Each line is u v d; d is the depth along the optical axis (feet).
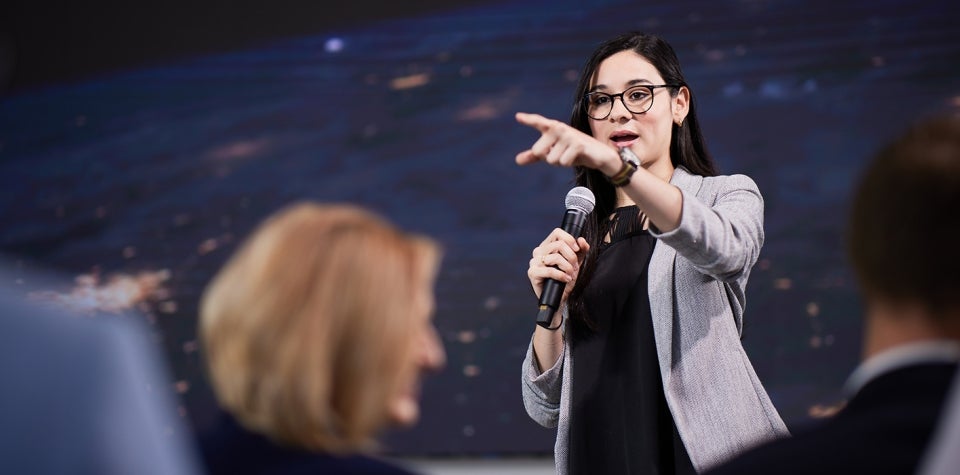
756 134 22.29
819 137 22.15
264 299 4.81
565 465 10.12
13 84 23.98
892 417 4.43
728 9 22.54
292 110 23.57
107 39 24.12
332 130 23.41
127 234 23.57
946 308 4.59
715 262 8.96
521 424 22.50
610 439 9.86
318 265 4.85
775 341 21.89
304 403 4.75
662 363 9.55
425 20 23.36
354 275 4.85
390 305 4.87
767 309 21.95
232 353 4.85
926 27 22.07
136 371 3.01
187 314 23.35
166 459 3.07
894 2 22.16
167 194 23.63
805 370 21.76
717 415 9.39
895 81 22.07
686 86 10.94
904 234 4.59
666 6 22.72
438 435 22.66
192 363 23.22
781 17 22.39
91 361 2.89
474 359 22.67
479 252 22.81
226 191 23.54
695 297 9.71
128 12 24.13
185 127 23.70
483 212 22.88
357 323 4.82
